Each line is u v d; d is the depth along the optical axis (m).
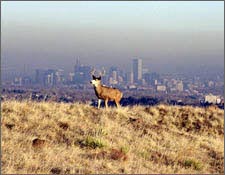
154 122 64.50
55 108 58.53
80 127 53.59
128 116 63.34
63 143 47.19
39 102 59.34
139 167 41.59
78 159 41.19
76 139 49.19
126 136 53.78
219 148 56.94
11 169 35.09
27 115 53.22
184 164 46.72
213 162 50.28
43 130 50.12
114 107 67.38
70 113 58.78
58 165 38.22
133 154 47.03
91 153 44.19
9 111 53.09
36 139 44.22
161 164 45.38
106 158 42.78
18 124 50.03
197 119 68.19
